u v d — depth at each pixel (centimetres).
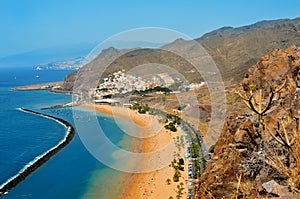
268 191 747
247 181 1043
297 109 1168
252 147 1277
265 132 1147
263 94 1686
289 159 800
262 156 1041
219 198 1285
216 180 1326
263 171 982
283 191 720
